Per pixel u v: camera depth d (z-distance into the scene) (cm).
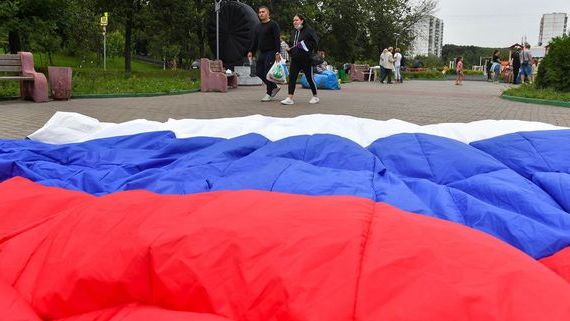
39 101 1130
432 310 157
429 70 4841
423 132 414
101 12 2598
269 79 1152
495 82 3291
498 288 163
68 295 191
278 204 215
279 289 172
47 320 193
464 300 158
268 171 306
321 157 366
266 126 468
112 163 408
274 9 3300
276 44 1158
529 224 245
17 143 457
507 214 256
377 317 159
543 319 152
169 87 1515
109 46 4144
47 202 267
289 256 180
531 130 406
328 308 163
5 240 235
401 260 174
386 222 200
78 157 423
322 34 4412
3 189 286
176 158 417
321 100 1253
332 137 392
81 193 281
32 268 207
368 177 301
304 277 173
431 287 164
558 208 286
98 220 213
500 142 388
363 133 438
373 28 5022
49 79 1177
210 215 206
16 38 1778
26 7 1638
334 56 4925
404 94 1605
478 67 7069
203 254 186
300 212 205
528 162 355
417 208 262
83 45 2777
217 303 178
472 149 371
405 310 158
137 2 2562
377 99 1341
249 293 175
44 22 1684
